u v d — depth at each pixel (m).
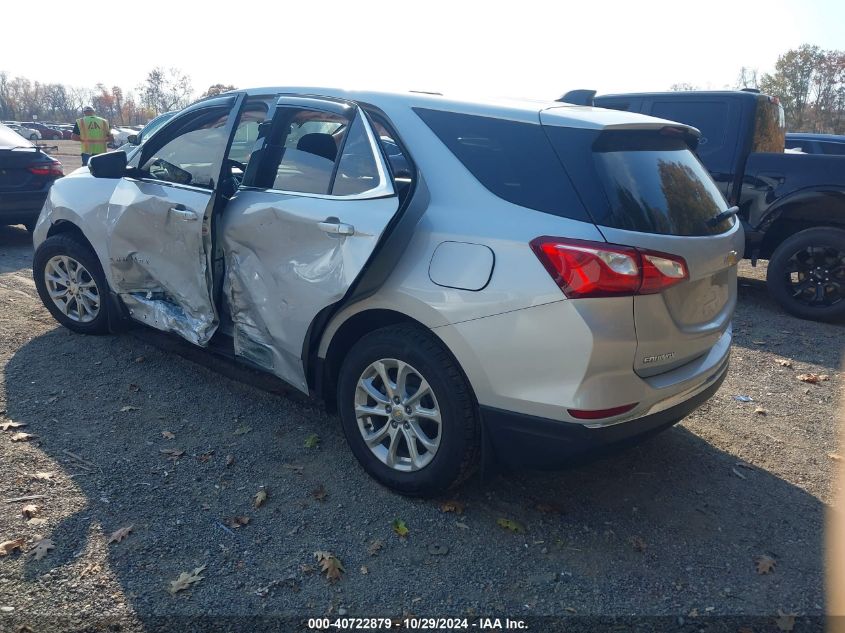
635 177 2.97
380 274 3.15
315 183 3.55
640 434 2.96
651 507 3.36
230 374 4.66
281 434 3.91
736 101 6.95
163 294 4.45
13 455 3.52
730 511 3.37
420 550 2.97
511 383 2.86
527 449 2.92
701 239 3.03
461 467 3.09
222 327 4.11
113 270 4.60
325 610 2.61
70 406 4.12
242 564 2.82
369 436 3.39
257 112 4.02
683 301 2.98
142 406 4.17
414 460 3.22
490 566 2.89
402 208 3.12
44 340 5.12
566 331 2.71
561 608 2.68
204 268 3.94
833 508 3.43
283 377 3.72
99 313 5.00
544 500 3.37
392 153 3.36
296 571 2.80
